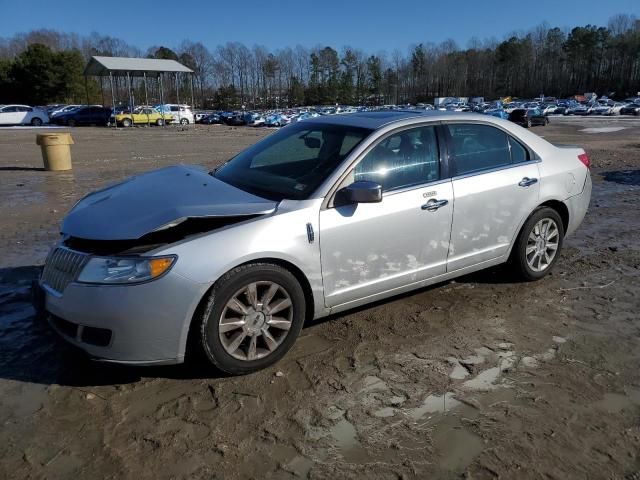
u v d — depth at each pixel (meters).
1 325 4.15
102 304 3.02
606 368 3.54
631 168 12.81
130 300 3.02
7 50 104.94
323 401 3.16
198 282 3.11
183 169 4.33
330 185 3.66
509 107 73.88
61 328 3.26
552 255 5.09
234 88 118.06
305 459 2.68
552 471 2.61
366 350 3.76
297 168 3.96
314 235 3.53
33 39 109.38
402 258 4.00
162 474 2.57
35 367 3.53
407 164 4.05
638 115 67.19
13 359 3.62
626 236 6.68
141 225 3.19
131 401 3.15
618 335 4.00
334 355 3.69
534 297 4.70
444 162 4.23
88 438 2.83
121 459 2.67
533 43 138.00
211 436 2.84
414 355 3.70
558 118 58.81
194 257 3.12
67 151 13.40
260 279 3.34
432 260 4.19
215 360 3.27
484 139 4.54
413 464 2.65
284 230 3.41
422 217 4.02
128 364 3.12
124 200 3.60
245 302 3.35
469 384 3.35
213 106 118.81
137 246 3.15
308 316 3.75
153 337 3.09
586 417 3.03
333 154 3.89
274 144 4.46
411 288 4.19
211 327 3.21
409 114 4.33
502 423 2.97
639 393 3.27
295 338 3.58
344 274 3.73
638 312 4.41
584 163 5.28
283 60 132.25
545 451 2.75
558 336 3.99
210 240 3.19
